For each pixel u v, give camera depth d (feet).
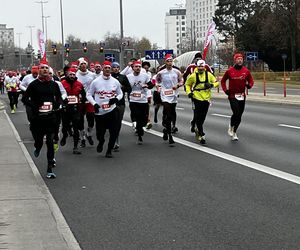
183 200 22.84
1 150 38.40
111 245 17.15
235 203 22.06
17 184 26.40
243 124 52.90
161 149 37.96
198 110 39.78
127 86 40.04
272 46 234.58
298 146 37.37
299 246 16.57
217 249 16.47
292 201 22.13
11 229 18.61
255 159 32.48
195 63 46.29
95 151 38.09
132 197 23.67
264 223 19.12
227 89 41.01
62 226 19.31
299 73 193.36
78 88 37.45
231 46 291.58
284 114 64.13
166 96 40.34
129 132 49.16
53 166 30.42
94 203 22.76
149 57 120.67
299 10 198.90
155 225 19.27
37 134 29.45
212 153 35.27
